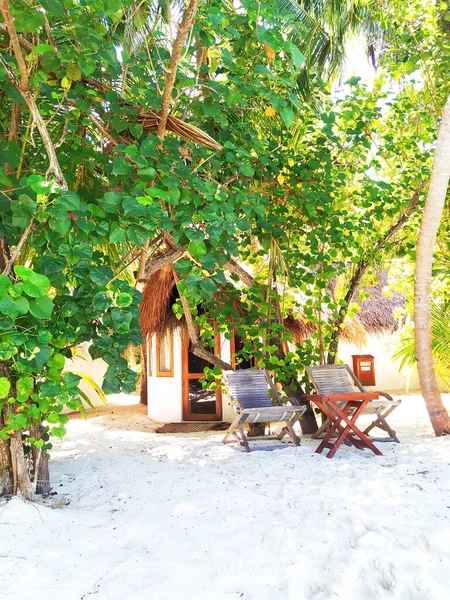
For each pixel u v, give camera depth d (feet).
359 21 29.09
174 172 12.13
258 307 22.34
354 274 25.44
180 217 10.98
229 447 20.75
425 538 9.78
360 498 12.72
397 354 27.91
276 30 9.89
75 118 13.42
